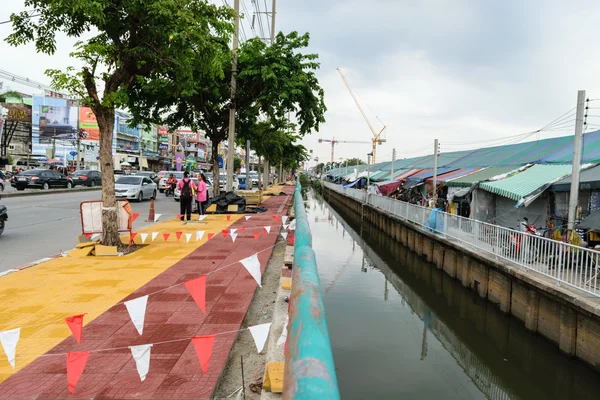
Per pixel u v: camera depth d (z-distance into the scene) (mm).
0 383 3756
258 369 4332
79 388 3693
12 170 45500
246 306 5965
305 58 18188
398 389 7523
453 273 14609
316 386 894
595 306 7535
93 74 8820
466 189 16484
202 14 10703
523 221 13711
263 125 26391
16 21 8695
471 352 9789
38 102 52500
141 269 8000
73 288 6680
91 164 57906
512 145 23078
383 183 28938
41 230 12875
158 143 81125
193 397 3590
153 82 15273
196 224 14445
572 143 16859
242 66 18125
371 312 11969
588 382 7793
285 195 34281
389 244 23891
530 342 9664
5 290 6523
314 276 1927
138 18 8852
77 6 7555
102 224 9562
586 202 11883
